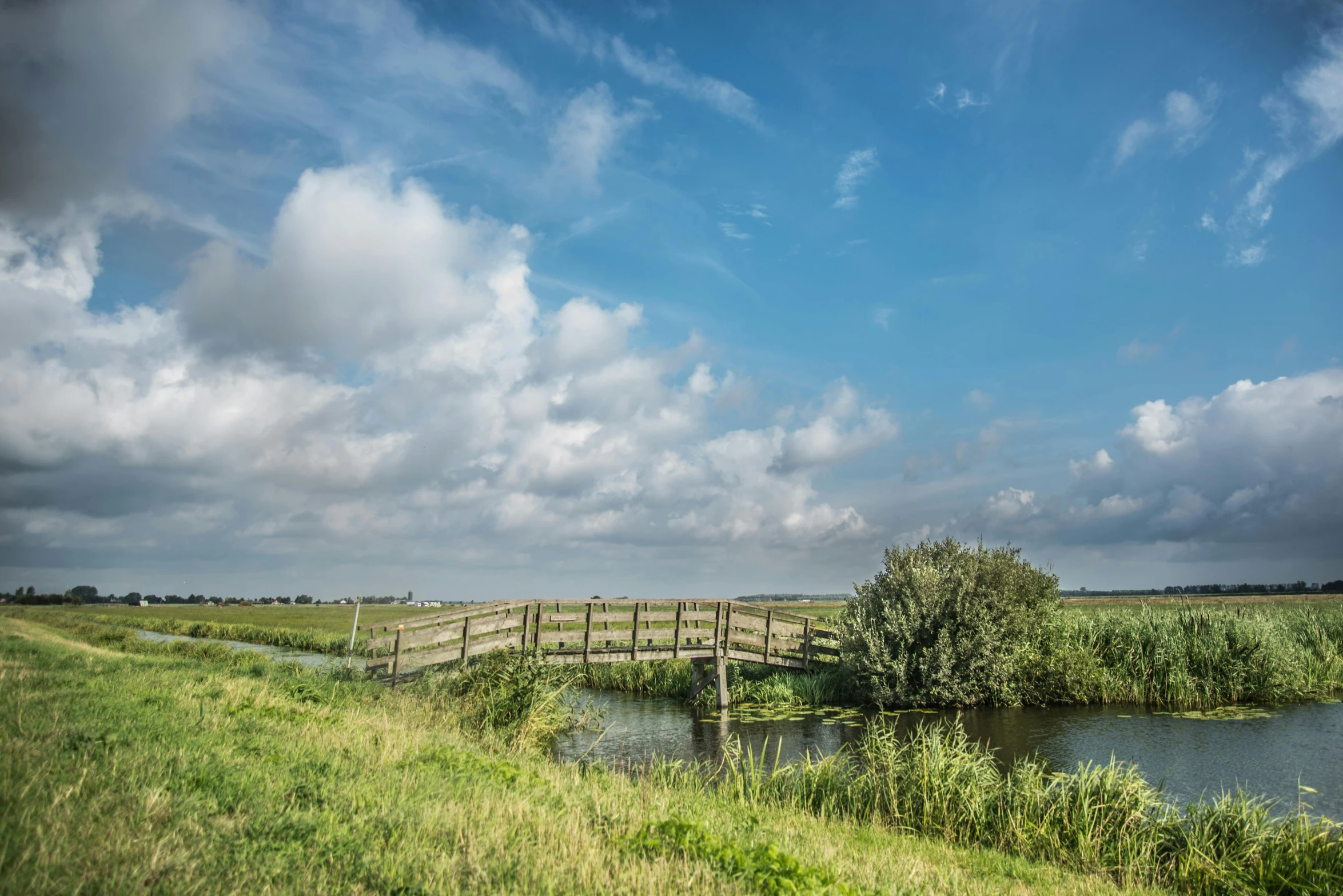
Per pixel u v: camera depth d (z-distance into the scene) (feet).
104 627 142.92
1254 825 25.17
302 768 22.13
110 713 27.40
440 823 17.75
